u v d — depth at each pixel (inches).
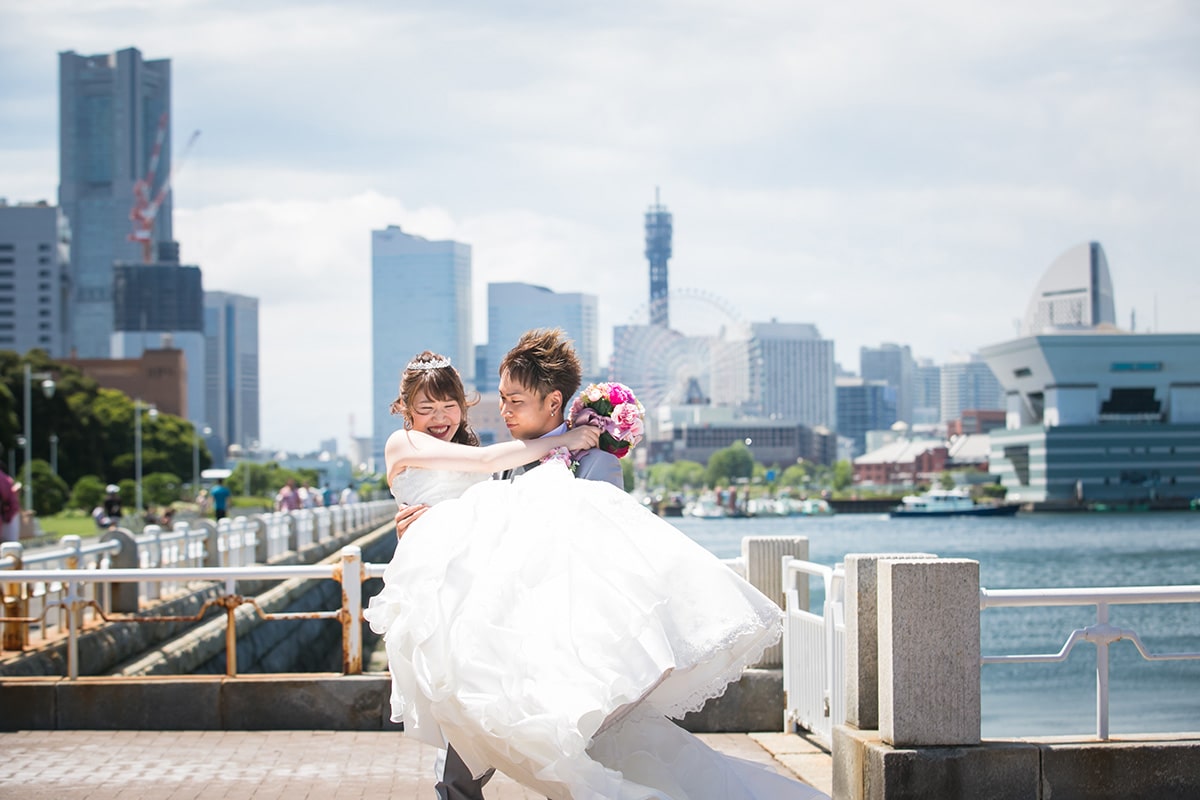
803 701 373.7
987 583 2554.1
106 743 374.0
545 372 225.5
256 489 6722.4
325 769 339.6
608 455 222.5
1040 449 7805.1
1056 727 839.1
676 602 199.9
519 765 194.9
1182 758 275.4
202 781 325.1
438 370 230.4
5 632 474.9
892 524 6737.2
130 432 5177.2
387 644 204.1
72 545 566.6
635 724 210.2
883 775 265.6
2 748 366.9
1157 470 7760.8
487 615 193.9
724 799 206.8
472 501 207.2
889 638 270.4
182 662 593.0
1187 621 1557.6
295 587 1008.2
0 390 3417.8
